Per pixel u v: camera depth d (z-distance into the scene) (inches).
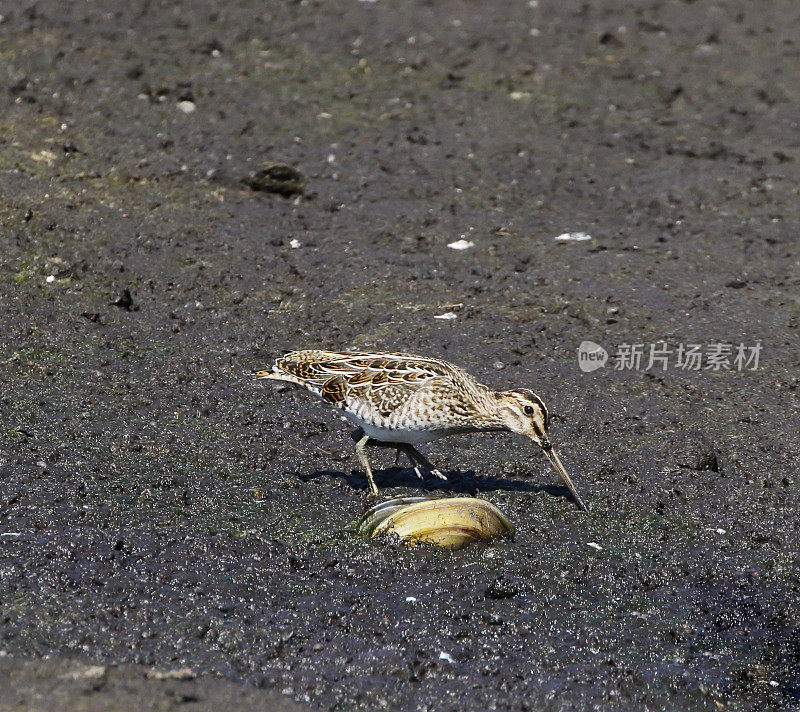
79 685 323.9
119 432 495.2
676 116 914.7
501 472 483.5
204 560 404.5
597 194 778.2
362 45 1015.0
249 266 657.0
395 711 332.2
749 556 430.9
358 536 427.8
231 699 326.6
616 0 1198.3
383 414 448.1
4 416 498.9
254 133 825.5
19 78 863.1
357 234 705.6
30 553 396.5
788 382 563.2
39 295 611.5
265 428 510.0
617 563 421.4
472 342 592.7
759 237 723.4
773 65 1032.2
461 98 923.4
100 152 765.9
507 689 347.9
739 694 356.8
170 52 956.0
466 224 724.7
